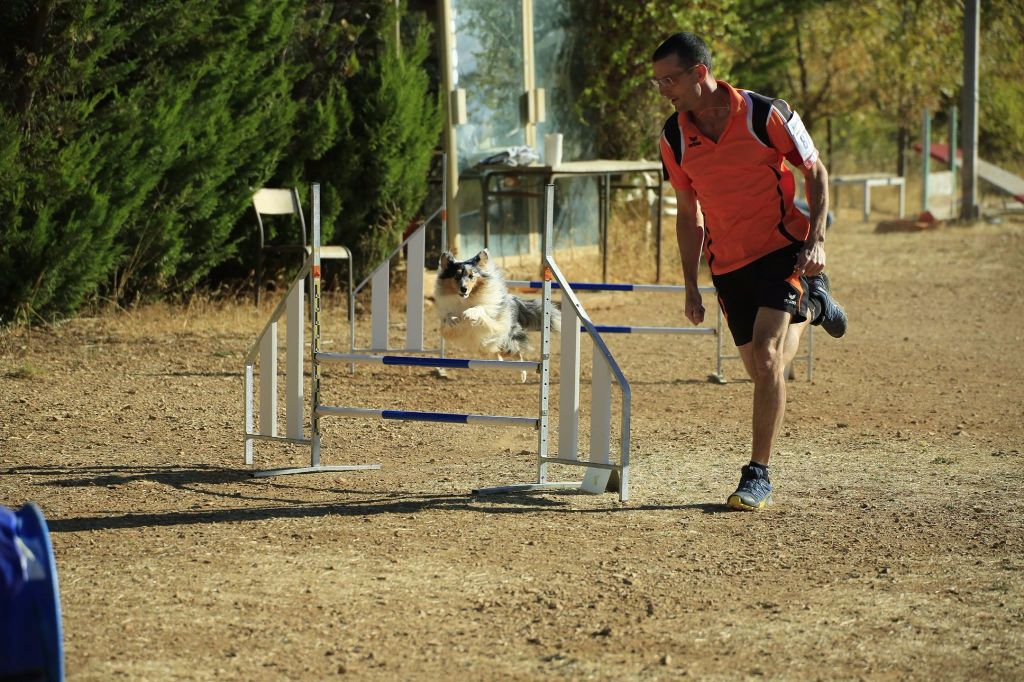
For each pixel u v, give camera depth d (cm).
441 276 1425
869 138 5450
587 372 1459
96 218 1568
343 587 662
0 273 1529
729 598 646
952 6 4119
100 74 1603
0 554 440
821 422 1163
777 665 554
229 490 890
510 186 2308
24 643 432
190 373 1373
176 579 673
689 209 876
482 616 619
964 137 3562
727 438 1091
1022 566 701
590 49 2597
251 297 1889
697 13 2662
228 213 1817
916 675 543
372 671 548
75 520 795
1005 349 1620
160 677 538
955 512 824
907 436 1098
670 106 2727
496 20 2248
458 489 899
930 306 2047
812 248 798
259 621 610
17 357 1416
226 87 1781
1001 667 551
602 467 875
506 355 1451
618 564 704
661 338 1736
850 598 646
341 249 1777
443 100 2131
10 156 1467
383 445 1066
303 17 2011
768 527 786
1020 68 4341
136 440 1056
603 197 2297
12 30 1531
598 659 562
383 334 1363
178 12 1634
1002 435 1101
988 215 3675
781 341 818
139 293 1745
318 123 1917
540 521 803
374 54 2092
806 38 4247
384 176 1992
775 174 810
